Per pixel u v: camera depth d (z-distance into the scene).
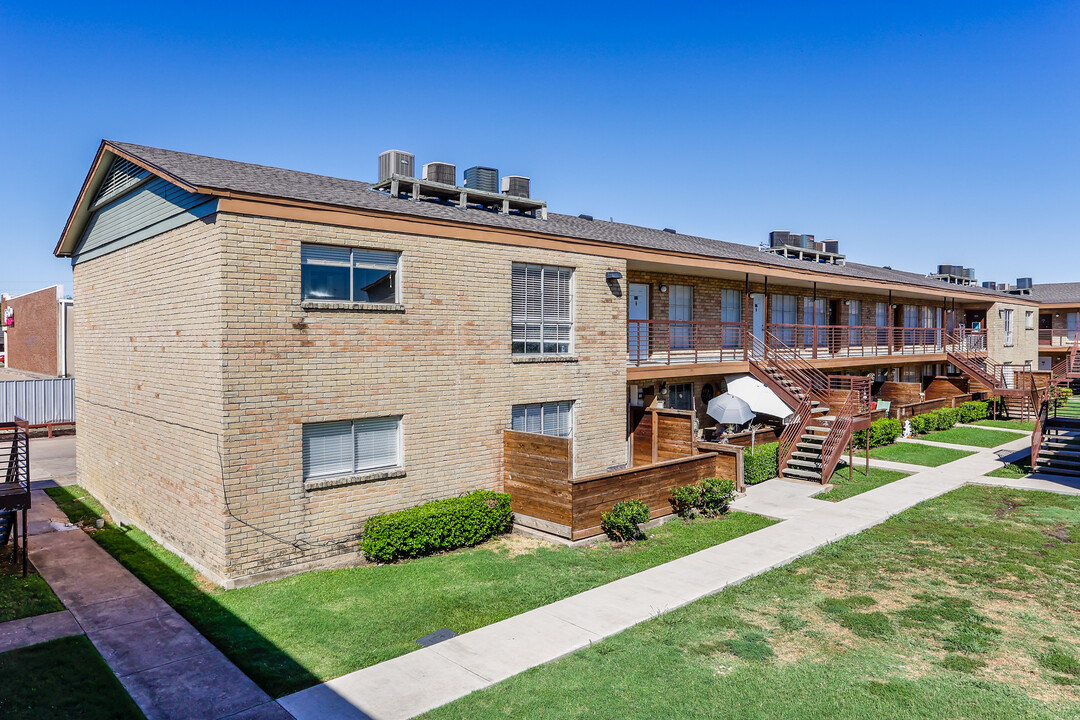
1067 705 7.41
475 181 17.66
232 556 11.16
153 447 13.70
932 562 12.17
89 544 13.57
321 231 12.08
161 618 9.95
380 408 12.90
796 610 10.05
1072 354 31.41
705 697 7.58
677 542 13.39
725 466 17.30
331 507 12.27
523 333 15.52
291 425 11.77
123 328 15.02
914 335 34.47
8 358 50.22
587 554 12.70
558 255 16.05
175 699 7.68
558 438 13.48
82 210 16.42
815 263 29.23
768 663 8.38
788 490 17.77
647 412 19.16
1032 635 9.17
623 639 9.08
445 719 7.19
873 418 25.64
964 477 19.50
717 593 10.73
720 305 24.09
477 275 14.41
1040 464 20.77
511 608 10.20
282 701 7.60
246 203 11.20
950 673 8.13
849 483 18.67
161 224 12.98
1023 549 12.88
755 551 12.67
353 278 12.66
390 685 7.90
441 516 12.88
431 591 10.92
